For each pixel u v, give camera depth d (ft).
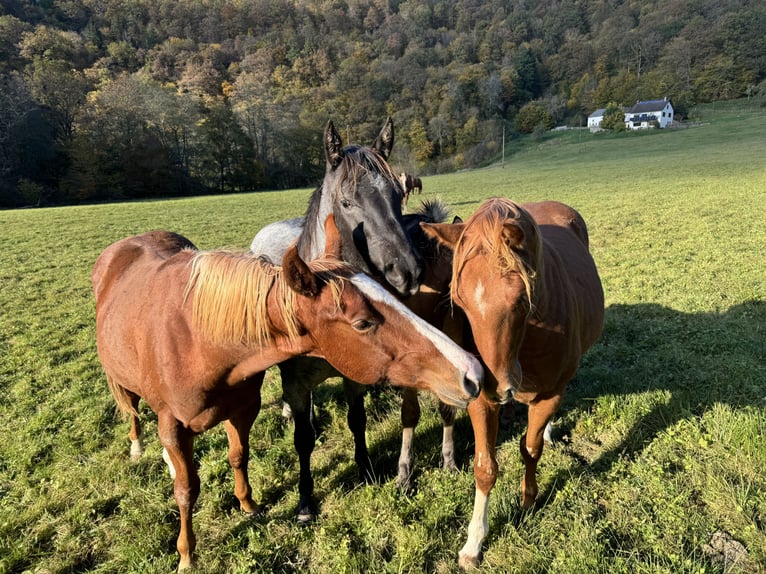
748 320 20.48
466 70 337.31
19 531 11.36
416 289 10.27
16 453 14.19
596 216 53.88
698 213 50.39
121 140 167.84
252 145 192.03
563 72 362.12
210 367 8.91
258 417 16.16
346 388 12.12
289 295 8.01
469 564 9.93
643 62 337.52
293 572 10.19
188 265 9.60
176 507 12.12
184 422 9.62
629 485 11.59
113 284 12.28
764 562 9.35
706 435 12.89
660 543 9.84
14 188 141.28
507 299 7.59
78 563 10.63
